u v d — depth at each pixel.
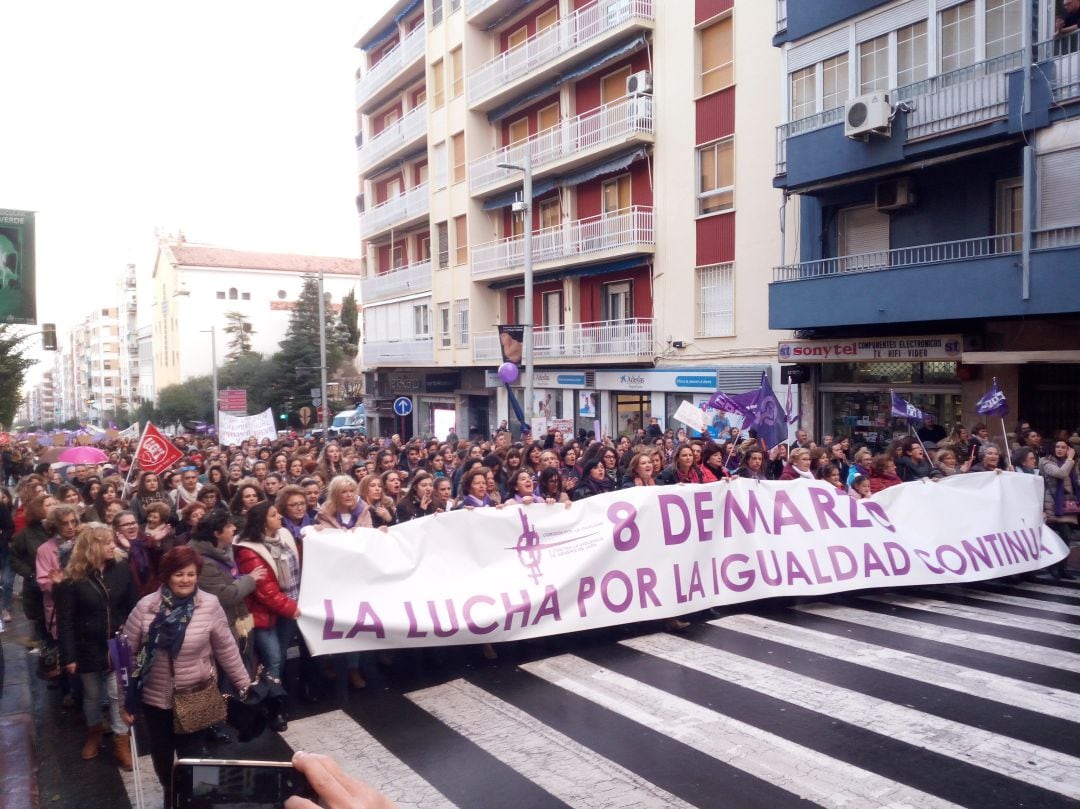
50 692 7.59
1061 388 14.90
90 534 5.92
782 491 8.90
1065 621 8.16
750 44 20.12
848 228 18.08
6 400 25.78
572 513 7.86
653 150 23.31
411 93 37.78
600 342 25.16
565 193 26.98
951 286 15.05
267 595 6.35
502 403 31.22
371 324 42.09
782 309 18.25
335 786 1.27
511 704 6.35
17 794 5.29
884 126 15.55
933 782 4.80
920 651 7.20
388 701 6.55
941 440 14.34
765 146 19.86
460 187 32.06
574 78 25.92
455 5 31.94
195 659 4.98
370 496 7.82
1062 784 4.73
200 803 1.42
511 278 29.80
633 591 7.92
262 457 16.41
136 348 110.75
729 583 8.44
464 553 7.37
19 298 12.06
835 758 5.16
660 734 5.64
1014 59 14.20
